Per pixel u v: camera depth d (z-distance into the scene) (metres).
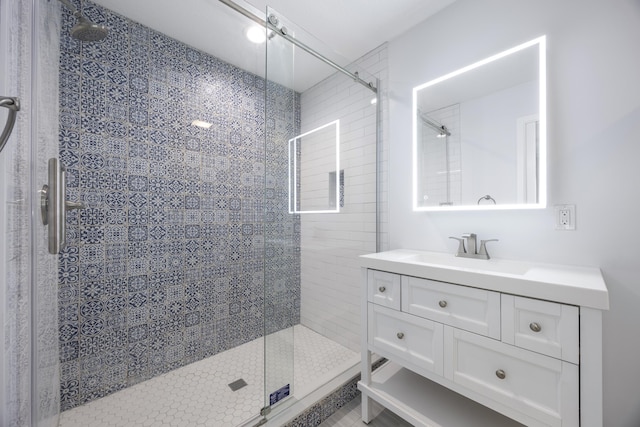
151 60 1.75
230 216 2.13
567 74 1.19
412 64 1.76
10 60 0.68
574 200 1.17
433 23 1.65
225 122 2.11
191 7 1.57
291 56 1.53
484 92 1.44
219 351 2.07
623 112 1.07
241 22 1.69
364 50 2.02
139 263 1.70
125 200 1.64
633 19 1.05
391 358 1.30
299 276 1.74
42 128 0.95
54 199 0.85
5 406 0.66
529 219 1.29
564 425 0.83
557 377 0.85
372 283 1.39
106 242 1.58
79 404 1.49
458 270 1.05
